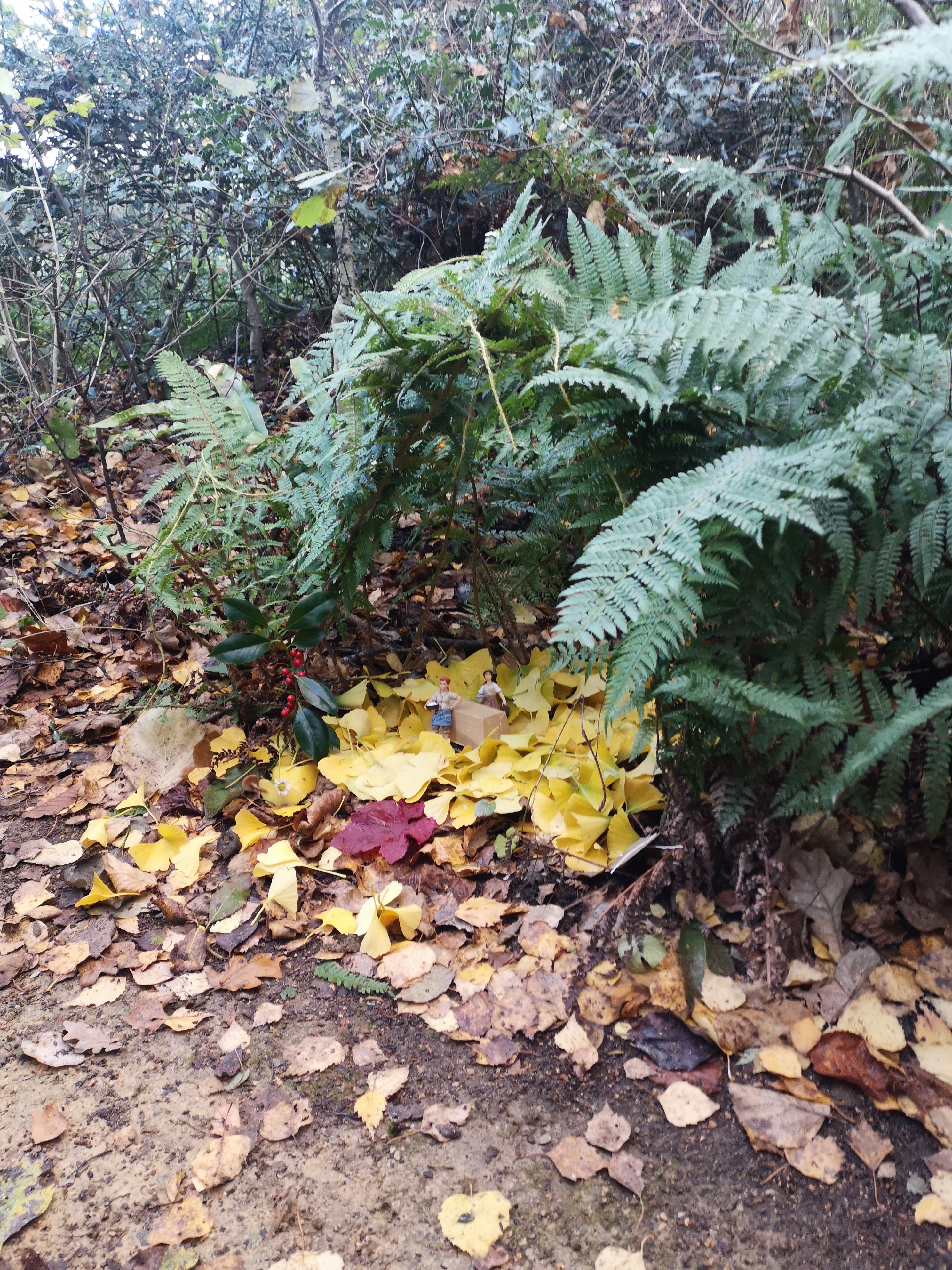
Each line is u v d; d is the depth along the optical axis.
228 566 2.42
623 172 3.11
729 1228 1.27
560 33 4.14
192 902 1.96
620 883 1.86
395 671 2.65
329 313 5.11
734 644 1.63
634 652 1.39
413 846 2.00
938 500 1.43
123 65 5.25
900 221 2.44
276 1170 1.38
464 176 3.70
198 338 5.40
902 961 1.66
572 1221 1.29
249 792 2.27
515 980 1.68
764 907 1.64
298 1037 1.62
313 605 2.23
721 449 1.74
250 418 2.62
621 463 1.75
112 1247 1.28
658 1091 1.48
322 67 3.60
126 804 2.25
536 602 2.44
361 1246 1.27
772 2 3.51
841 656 1.66
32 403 4.19
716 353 1.60
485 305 1.88
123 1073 1.57
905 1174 1.33
